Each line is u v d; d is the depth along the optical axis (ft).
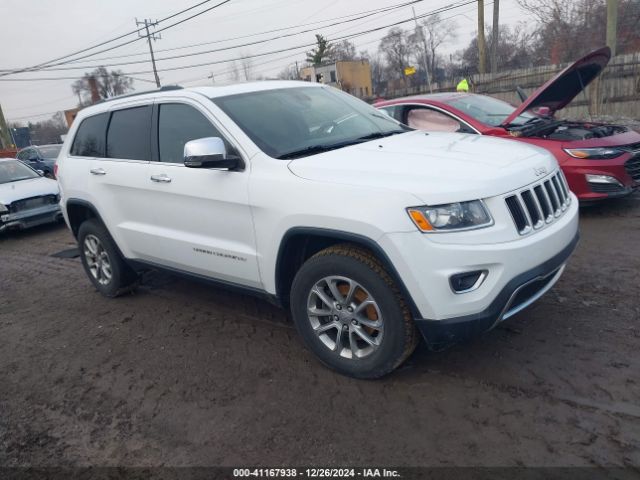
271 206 10.93
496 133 20.44
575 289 14.16
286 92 14.15
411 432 9.25
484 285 9.25
